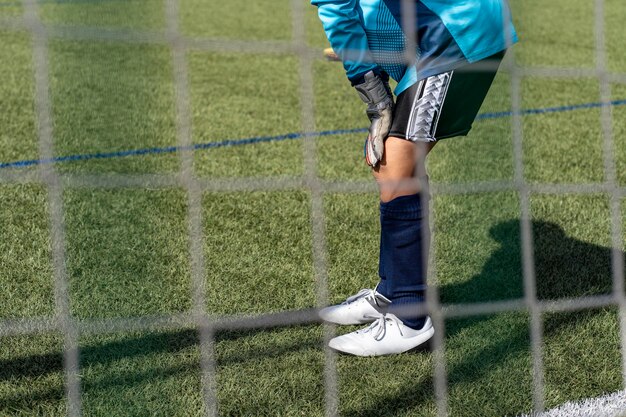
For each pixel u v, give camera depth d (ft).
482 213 10.22
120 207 10.28
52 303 7.86
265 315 7.73
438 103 6.34
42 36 5.51
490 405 6.29
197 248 6.92
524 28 22.34
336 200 10.77
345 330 7.39
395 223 6.70
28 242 9.23
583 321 7.52
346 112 15.65
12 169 11.96
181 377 6.59
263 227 9.89
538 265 8.84
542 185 11.50
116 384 6.45
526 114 15.29
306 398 6.40
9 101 15.56
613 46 21.80
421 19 6.21
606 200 10.82
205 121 14.87
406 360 6.89
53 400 6.25
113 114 14.88
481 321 7.42
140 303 7.88
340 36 6.17
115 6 23.22
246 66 19.06
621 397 6.46
